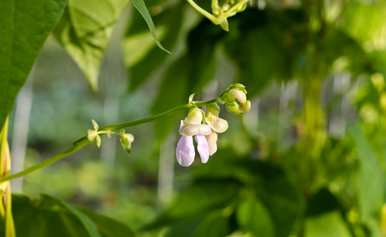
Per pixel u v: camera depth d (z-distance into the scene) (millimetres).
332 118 1518
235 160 692
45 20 335
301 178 716
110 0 502
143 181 2678
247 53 701
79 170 2586
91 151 2857
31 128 3156
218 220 681
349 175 718
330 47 696
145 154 2750
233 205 676
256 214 648
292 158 725
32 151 2812
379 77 774
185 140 398
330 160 722
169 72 690
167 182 2184
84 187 2512
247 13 674
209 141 403
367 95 783
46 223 515
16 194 511
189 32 667
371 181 616
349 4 764
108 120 3176
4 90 331
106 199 2418
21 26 334
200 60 682
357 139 617
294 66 707
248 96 708
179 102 698
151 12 630
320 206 679
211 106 403
